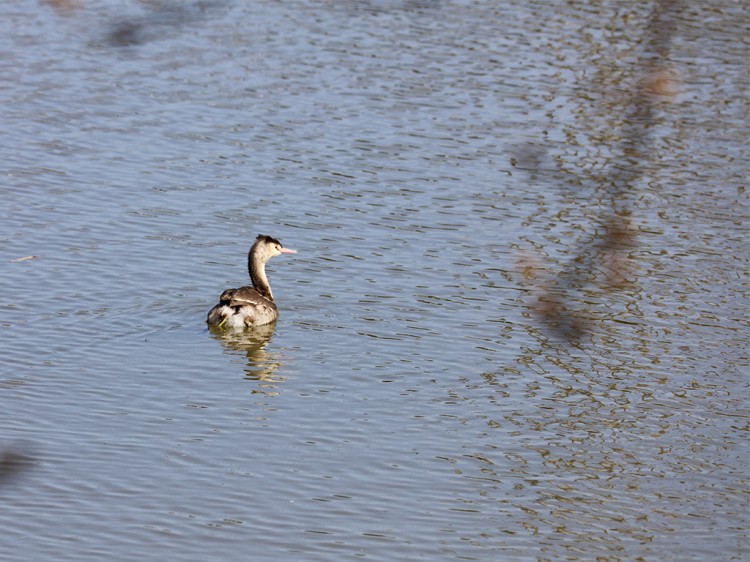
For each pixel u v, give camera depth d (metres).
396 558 15.78
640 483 17.98
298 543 16.03
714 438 19.39
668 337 23.03
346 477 17.80
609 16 44.47
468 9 44.97
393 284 25.09
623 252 27.09
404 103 36.19
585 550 16.17
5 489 17.08
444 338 22.72
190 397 20.09
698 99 37.19
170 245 26.50
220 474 17.73
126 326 22.62
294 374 21.06
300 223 28.06
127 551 15.70
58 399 19.73
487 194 30.28
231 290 22.84
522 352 22.25
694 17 44.03
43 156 31.25
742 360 22.14
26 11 43.38
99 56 39.19
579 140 34.06
